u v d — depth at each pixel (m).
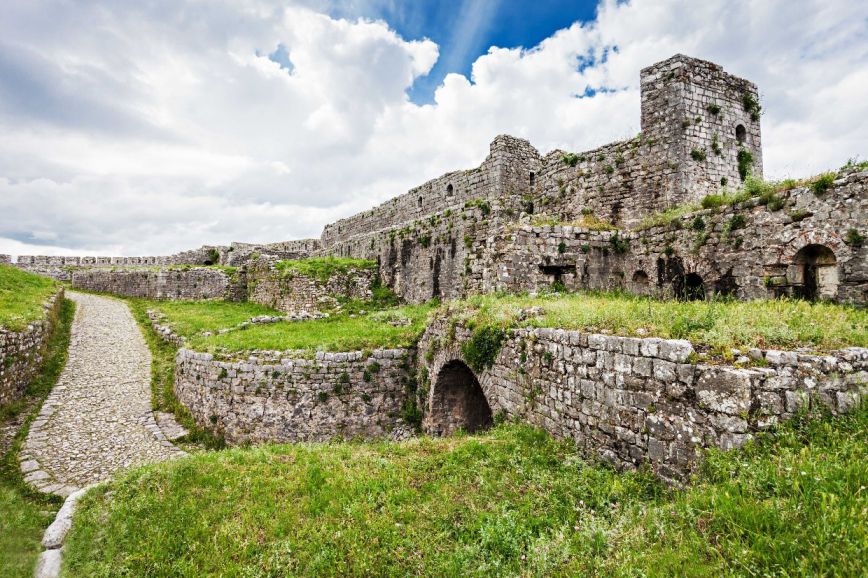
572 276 16.94
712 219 14.29
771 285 12.55
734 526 4.50
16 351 14.91
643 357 6.98
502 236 16.39
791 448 5.30
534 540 5.91
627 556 4.83
